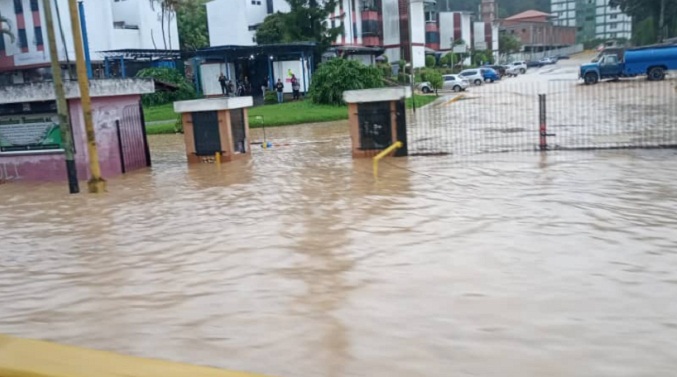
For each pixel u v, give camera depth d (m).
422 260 6.86
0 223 10.40
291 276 6.50
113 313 5.69
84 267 7.34
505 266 6.52
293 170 14.54
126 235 8.88
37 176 15.52
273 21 46.28
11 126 15.45
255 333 5.04
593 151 14.88
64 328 5.38
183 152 21.00
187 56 45.88
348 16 58.16
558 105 28.45
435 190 11.03
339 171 13.95
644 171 12.02
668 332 4.74
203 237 8.42
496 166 13.38
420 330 4.96
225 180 13.67
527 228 8.06
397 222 8.71
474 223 8.45
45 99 14.76
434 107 32.59
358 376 4.22
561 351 4.48
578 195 10.06
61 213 10.95
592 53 125.75
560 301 5.47
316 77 36.50
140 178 14.98
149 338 5.04
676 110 23.52
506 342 4.67
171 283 6.49
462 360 4.39
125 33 50.44
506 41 108.12
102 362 2.26
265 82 47.66
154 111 39.06
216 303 5.80
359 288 6.03
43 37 45.53
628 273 6.14
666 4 66.38
